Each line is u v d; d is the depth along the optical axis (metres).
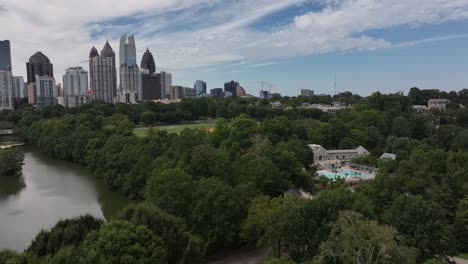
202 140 149.00
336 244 53.88
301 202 68.88
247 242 78.69
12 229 92.69
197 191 77.12
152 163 115.12
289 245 64.88
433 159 107.62
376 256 52.25
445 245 61.50
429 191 90.50
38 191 127.44
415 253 54.66
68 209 108.19
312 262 54.16
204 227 73.31
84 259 47.56
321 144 197.50
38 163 175.62
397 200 67.62
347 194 71.75
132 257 48.50
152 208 65.38
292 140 165.00
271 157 117.88
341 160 179.88
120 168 129.62
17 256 46.97
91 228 60.78
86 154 165.50
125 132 182.62
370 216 65.81
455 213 81.75
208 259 71.88
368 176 143.62
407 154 155.38
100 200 117.25
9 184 136.62
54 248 55.97
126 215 64.81
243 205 76.50
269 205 71.06
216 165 103.00
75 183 138.62
